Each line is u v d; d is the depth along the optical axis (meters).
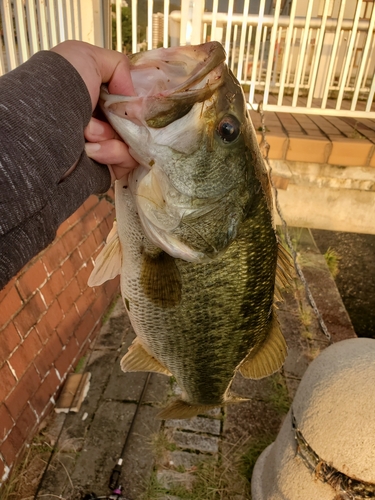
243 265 0.38
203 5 1.04
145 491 0.63
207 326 0.39
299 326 0.98
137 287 0.39
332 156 1.14
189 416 0.49
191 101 0.30
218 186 0.34
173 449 0.69
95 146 0.30
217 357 0.42
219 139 0.33
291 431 0.51
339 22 1.10
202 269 0.37
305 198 1.21
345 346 0.49
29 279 0.71
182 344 0.41
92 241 0.93
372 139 1.16
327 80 1.15
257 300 0.40
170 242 0.35
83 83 0.26
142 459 0.67
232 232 0.36
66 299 0.81
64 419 0.73
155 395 0.78
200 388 0.45
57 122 0.24
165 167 0.32
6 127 0.22
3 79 0.24
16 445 0.64
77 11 0.97
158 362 0.47
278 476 0.52
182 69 0.31
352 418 0.42
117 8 1.11
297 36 1.98
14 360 0.65
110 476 0.64
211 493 0.62
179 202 0.33
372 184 1.17
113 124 0.30
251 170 0.35
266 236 0.38
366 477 0.42
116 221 0.39
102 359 0.86
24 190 0.23
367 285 1.45
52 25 0.94
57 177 0.25
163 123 0.30
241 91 0.34
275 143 1.13
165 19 1.07
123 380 0.81
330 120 1.41
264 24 1.18
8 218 0.22
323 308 1.05
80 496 0.62
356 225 1.24
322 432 0.45
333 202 1.21
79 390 0.77
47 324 0.74
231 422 0.73
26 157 0.23
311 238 1.37
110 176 0.33
